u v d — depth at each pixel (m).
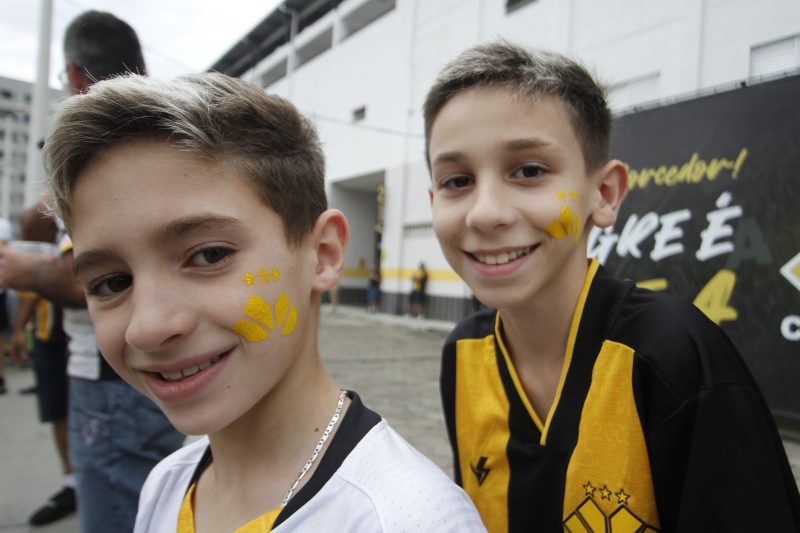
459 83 0.94
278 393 0.74
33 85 4.71
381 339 7.97
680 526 0.81
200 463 0.91
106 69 1.56
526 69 0.91
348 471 0.69
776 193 3.38
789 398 3.26
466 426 1.18
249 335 0.65
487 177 0.91
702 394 0.82
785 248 3.33
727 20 5.88
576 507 0.95
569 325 1.03
